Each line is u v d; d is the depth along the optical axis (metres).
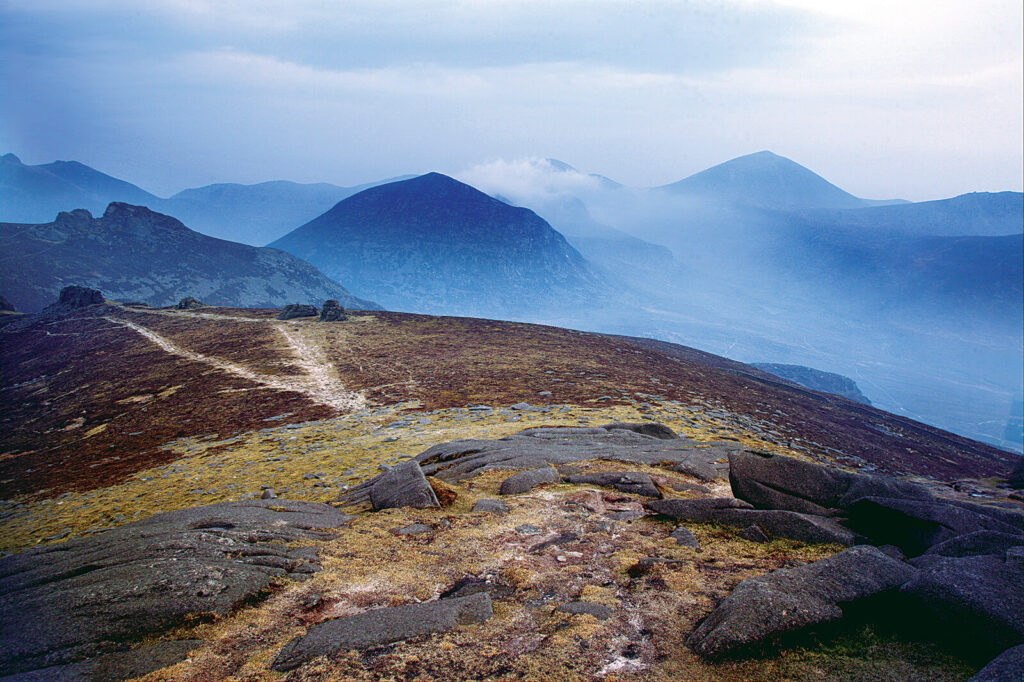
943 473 50.28
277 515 16.78
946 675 8.43
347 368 76.38
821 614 9.78
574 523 16.36
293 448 42.72
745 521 15.60
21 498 41.91
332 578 12.66
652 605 11.12
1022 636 8.41
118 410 67.69
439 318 126.44
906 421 89.44
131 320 147.50
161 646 10.00
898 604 10.15
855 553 11.55
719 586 11.84
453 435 40.81
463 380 65.25
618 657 9.36
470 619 10.76
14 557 13.12
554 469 22.36
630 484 20.39
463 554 14.16
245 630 10.59
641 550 14.12
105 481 41.94
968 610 9.12
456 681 8.78
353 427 48.00
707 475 22.98
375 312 140.75
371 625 10.48
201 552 12.95
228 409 60.25
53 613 10.62
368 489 22.12
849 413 80.69
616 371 71.38
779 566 12.87
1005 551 11.38
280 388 67.25
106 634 10.19
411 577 12.78
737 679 8.62
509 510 17.91
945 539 13.19
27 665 9.42
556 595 11.76
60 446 57.78
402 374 70.88
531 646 9.76
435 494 19.12
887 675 8.50
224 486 34.47
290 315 131.12
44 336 143.62
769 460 18.05
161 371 85.81
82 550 13.26
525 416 46.19
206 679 9.15
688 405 53.22
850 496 16.53
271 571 12.77
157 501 33.22
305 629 10.64
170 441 51.59
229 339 106.12
